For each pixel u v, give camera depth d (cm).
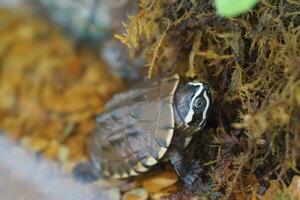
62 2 40
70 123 36
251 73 29
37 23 42
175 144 30
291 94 26
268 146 28
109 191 32
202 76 31
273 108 27
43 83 39
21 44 42
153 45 32
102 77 38
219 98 30
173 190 31
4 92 39
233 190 29
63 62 40
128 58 35
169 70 32
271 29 28
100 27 39
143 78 34
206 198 29
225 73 30
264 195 28
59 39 41
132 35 30
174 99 30
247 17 29
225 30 29
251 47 29
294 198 27
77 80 39
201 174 30
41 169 34
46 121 37
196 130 30
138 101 31
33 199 32
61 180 33
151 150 30
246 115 28
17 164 34
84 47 40
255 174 29
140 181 31
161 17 31
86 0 39
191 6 30
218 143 30
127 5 34
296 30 27
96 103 37
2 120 37
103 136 32
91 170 33
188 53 31
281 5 28
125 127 30
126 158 30
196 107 29
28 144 35
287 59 27
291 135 27
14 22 43
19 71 40
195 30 30
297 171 27
